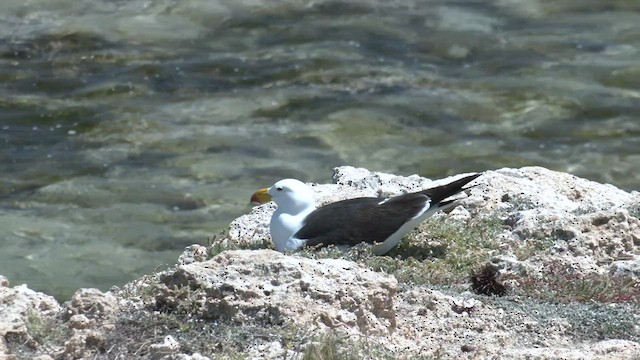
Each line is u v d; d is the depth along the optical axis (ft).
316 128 84.02
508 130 84.89
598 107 87.76
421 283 39.19
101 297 33.17
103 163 78.84
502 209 46.68
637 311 36.45
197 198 74.64
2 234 69.97
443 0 105.09
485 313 35.50
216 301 32.24
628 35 98.99
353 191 49.80
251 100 87.66
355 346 30.48
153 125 84.02
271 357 30.17
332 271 33.50
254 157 80.02
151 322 32.12
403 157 81.00
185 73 91.40
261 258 33.78
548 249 42.06
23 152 80.18
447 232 44.14
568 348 33.22
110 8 101.81
